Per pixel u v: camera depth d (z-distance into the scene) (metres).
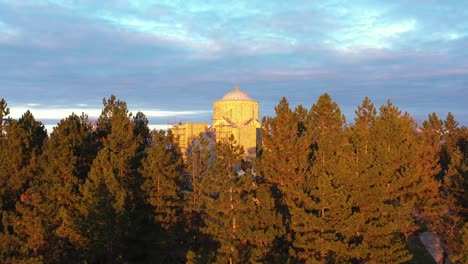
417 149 42.88
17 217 28.27
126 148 45.19
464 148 71.94
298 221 25.89
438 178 65.06
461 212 38.25
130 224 32.03
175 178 37.38
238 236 26.11
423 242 42.91
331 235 25.48
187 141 62.84
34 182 36.03
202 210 35.84
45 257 26.59
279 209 32.91
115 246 31.16
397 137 42.72
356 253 25.83
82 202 32.03
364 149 35.47
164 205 35.59
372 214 29.45
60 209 30.86
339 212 25.78
